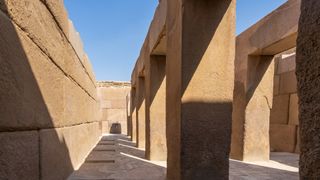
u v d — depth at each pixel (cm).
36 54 244
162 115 576
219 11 311
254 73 599
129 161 534
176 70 324
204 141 303
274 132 866
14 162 192
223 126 307
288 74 822
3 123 175
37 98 245
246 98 595
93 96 825
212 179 303
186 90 301
